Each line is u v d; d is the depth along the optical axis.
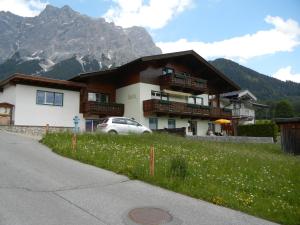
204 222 8.02
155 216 8.16
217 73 42.31
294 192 10.89
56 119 33.06
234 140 33.41
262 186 11.48
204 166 14.05
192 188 10.62
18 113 30.72
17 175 11.35
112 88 38.91
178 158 12.62
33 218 7.55
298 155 24.73
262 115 84.31
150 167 12.06
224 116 43.34
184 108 38.16
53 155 15.86
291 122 25.75
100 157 14.82
